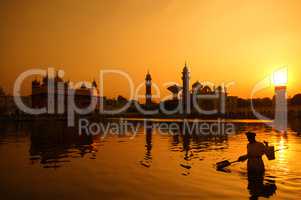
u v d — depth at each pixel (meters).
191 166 13.88
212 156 16.66
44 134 31.38
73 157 16.64
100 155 17.28
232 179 11.37
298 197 9.20
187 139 26.22
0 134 31.27
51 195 9.48
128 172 12.70
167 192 9.74
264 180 11.18
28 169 13.40
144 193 9.65
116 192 9.77
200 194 9.51
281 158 15.73
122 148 20.28
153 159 15.84
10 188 10.30
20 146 21.45
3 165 14.34
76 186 10.52
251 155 12.73
